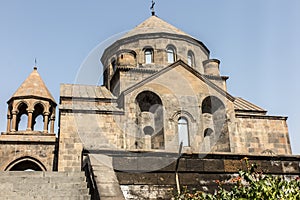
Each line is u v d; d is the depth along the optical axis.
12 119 22.98
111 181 8.14
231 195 6.43
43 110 23.72
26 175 10.21
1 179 9.51
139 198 8.71
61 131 18.88
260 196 5.71
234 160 9.75
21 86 24.30
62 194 8.80
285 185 5.91
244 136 21.83
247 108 23.84
